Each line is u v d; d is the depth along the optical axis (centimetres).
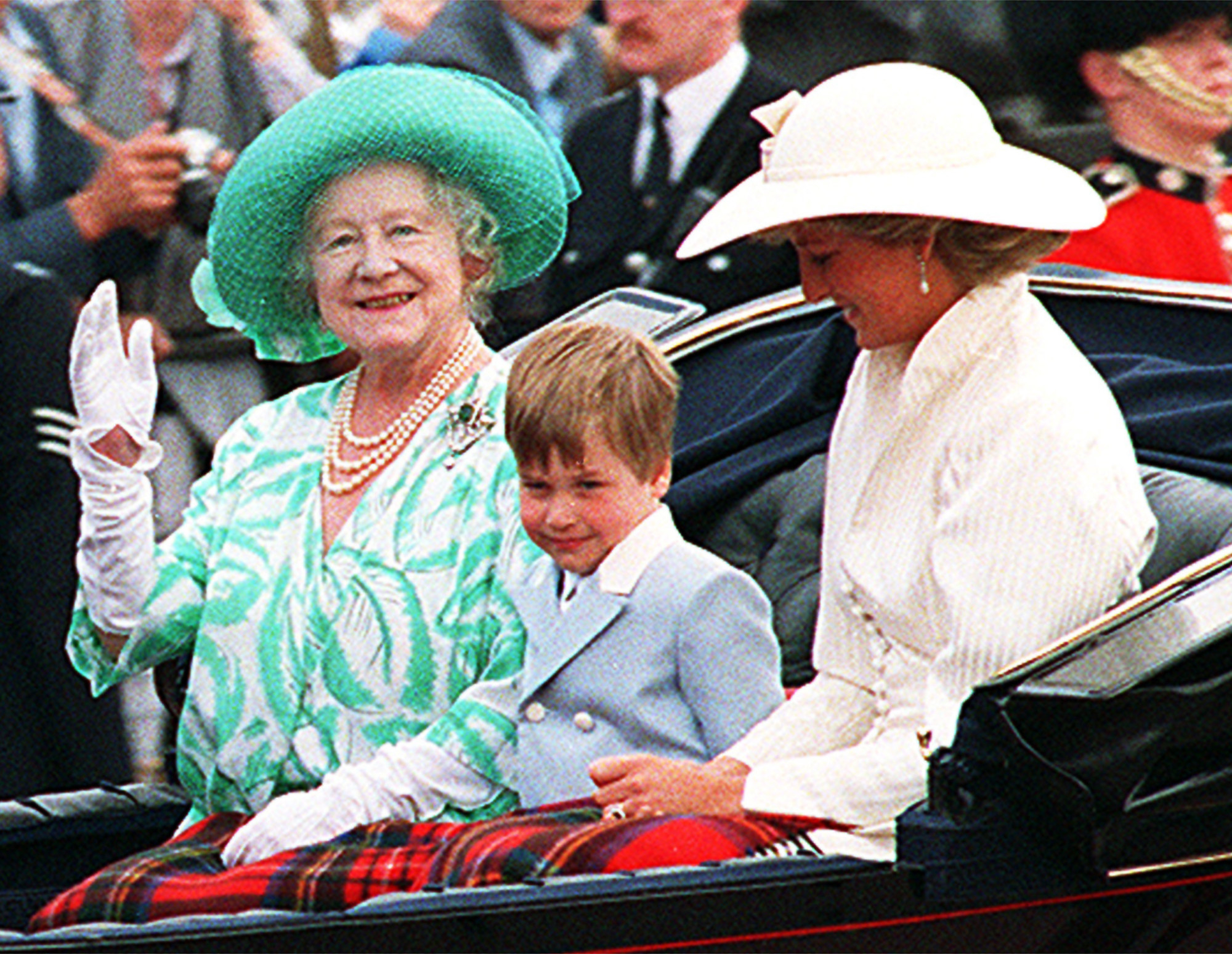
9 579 1997
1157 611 1264
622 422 1395
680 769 1338
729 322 1767
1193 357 1656
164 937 1241
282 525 1535
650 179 2134
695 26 2108
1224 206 2045
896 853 1278
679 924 1237
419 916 1226
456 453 1515
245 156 1527
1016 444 1297
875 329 1351
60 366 2008
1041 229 1317
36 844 1548
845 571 1377
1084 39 2059
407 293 1500
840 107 1348
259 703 1509
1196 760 1282
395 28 2161
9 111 2058
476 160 1512
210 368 2147
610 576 1428
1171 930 1297
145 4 2077
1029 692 1225
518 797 1478
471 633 1484
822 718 1398
